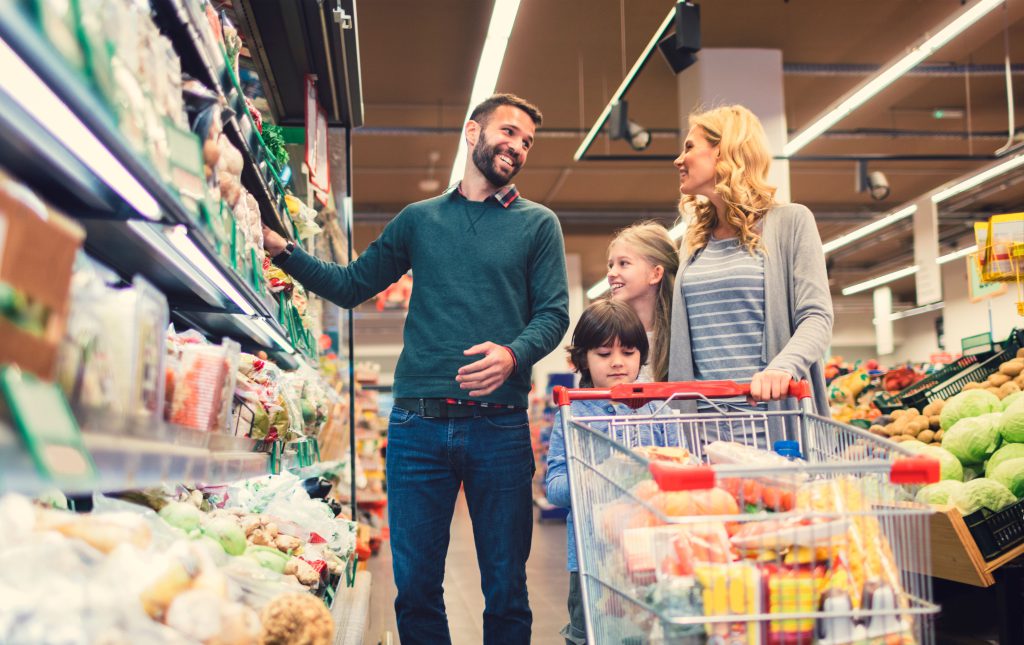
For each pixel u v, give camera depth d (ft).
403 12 29.40
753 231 7.85
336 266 8.54
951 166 49.52
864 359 91.45
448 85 36.45
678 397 5.97
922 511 4.49
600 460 5.27
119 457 2.96
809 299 7.34
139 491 5.39
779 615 4.39
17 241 2.32
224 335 9.60
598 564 5.29
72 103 2.67
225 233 4.95
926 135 40.65
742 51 31.37
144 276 5.97
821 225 63.16
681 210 8.73
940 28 23.43
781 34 31.37
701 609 4.42
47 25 2.37
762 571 4.49
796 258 7.61
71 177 3.65
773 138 31.22
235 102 6.07
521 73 34.68
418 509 7.88
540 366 71.20
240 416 6.31
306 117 10.61
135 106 3.27
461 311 8.01
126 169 3.27
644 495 4.65
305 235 11.17
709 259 8.13
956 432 11.76
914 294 89.86
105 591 3.20
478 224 8.18
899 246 70.08
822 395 7.31
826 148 45.93
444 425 7.85
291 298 9.36
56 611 2.89
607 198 56.80
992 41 32.65
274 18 9.75
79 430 2.69
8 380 2.29
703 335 7.95
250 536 6.63
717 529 4.60
